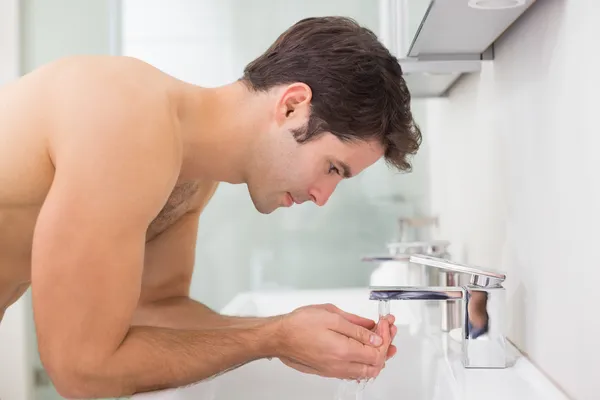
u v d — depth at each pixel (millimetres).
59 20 1766
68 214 523
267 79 651
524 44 761
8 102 631
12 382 1735
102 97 561
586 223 565
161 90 606
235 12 1739
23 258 696
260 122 651
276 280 1739
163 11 1751
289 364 626
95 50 1759
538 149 708
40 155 604
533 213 732
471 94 1068
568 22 605
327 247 1727
